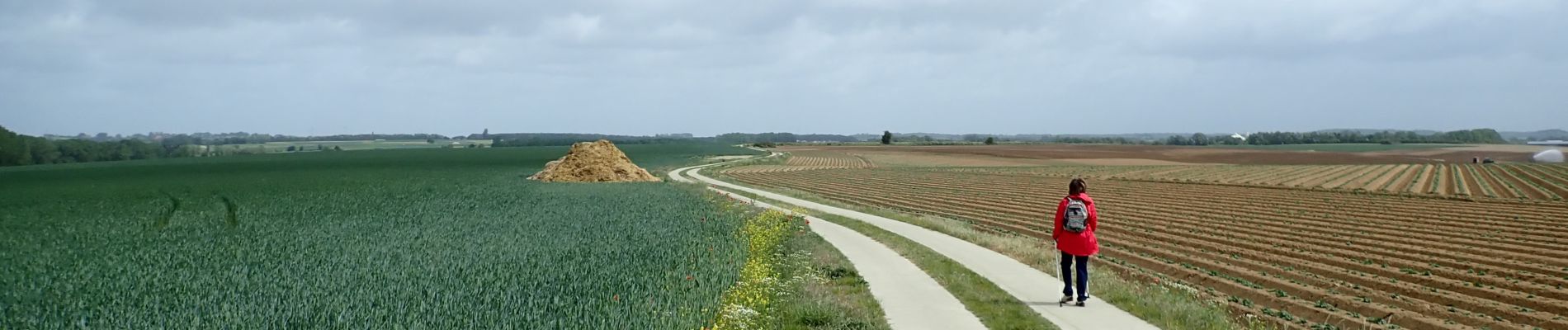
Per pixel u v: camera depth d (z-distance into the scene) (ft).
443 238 71.72
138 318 38.34
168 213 104.47
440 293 42.19
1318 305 52.70
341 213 101.45
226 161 409.90
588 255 57.62
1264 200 143.02
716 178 228.43
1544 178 210.79
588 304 38.14
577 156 204.23
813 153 505.66
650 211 98.02
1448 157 431.43
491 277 47.52
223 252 63.41
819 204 127.75
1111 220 109.09
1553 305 53.16
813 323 35.88
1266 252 79.36
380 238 71.72
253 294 43.50
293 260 57.77
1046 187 189.26
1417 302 53.57
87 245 71.51
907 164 350.02
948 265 52.42
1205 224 104.99
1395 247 81.71
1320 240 87.71
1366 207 126.31
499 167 299.79
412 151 589.73
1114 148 565.94
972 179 230.27
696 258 54.49
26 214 113.80
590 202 115.75
